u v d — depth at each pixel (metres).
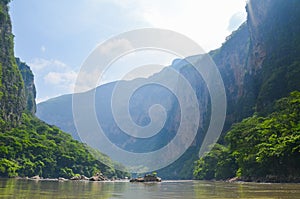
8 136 80.44
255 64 113.62
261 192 19.28
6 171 66.38
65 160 87.62
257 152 50.88
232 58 146.62
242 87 126.50
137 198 14.52
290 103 50.97
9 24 113.25
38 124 112.81
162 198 14.66
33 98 153.25
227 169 66.75
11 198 12.59
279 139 45.81
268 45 106.62
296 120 47.72
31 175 75.50
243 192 19.36
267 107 77.94
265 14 111.88
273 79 89.12
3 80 100.56
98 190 20.97
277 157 44.38
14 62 112.62
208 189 23.98
